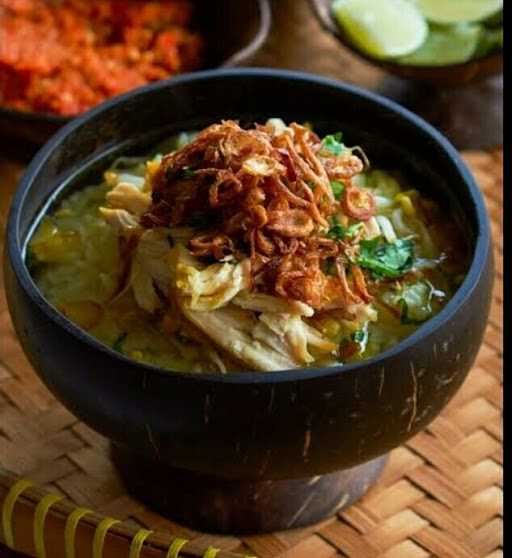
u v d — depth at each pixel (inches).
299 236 16.5
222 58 25.9
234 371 16.6
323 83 18.7
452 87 24.0
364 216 17.1
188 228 16.8
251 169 16.3
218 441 16.0
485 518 18.1
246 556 16.8
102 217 18.0
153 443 16.3
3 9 26.7
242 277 16.3
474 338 16.7
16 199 17.6
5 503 17.6
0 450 18.9
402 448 18.9
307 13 25.7
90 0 27.0
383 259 17.3
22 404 19.4
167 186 17.0
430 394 16.3
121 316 17.3
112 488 18.6
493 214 22.0
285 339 16.4
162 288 16.9
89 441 19.0
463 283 16.5
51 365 16.5
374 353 16.8
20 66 25.2
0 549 18.2
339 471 17.3
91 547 17.2
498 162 23.0
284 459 16.2
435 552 17.8
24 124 22.4
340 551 17.9
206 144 16.9
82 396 16.4
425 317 17.1
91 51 25.7
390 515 18.2
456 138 23.4
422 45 24.3
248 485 17.6
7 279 17.2
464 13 24.8
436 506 18.3
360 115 18.8
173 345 16.9
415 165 18.6
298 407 15.7
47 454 18.9
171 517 18.3
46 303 16.4
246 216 16.4
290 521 18.0
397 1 25.0
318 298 16.4
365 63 24.6
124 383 15.9
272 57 25.0
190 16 26.9
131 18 26.5
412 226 18.1
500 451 18.9
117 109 18.6
